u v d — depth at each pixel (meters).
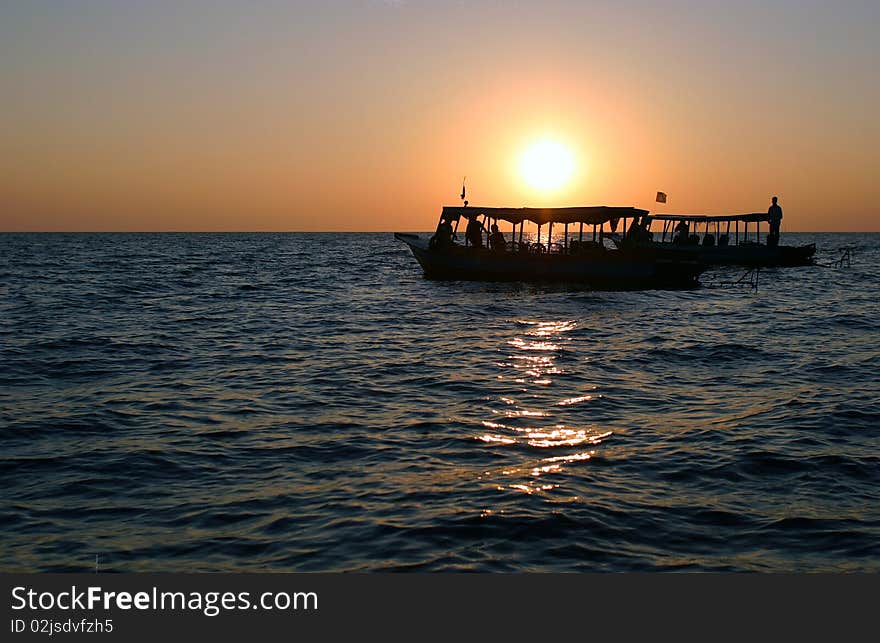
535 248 43.06
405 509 9.75
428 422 14.11
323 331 27.39
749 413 14.73
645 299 38.81
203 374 19.00
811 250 61.97
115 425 13.92
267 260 84.00
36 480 10.94
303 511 9.75
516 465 11.51
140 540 8.98
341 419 14.36
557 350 22.73
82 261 79.00
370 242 175.25
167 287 46.97
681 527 9.24
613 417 14.51
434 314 32.66
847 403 15.42
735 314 32.56
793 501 10.05
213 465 11.61
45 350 22.39
